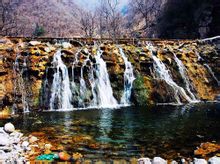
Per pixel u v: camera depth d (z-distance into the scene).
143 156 9.05
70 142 10.50
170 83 22.48
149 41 26.27
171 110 17.31
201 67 24.75
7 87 17.70
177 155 9.12
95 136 11.34
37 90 18.64
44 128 12.64
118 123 13.66
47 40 22.41
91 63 20.91
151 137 11.19
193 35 47.38
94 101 19.89
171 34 53.00
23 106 17.67
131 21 89.31
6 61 18.59
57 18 124.94
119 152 9.43
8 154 8.96
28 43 20.78
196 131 12.05
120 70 21.45
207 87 23.55
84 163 8.48
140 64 22.50
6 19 60.41
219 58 25.55
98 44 23.58
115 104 20.30
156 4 74.25
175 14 54.12
